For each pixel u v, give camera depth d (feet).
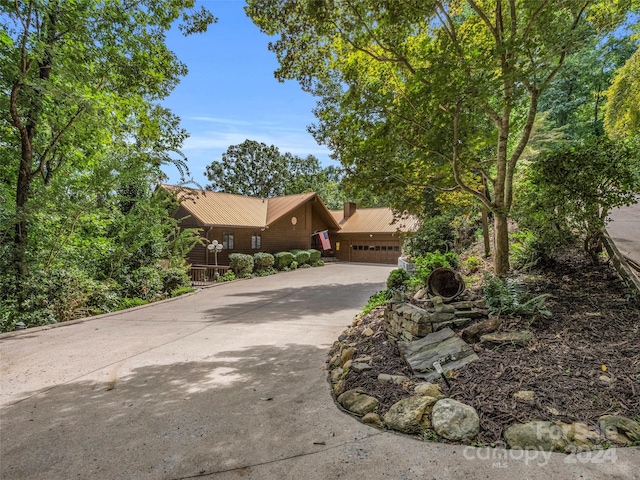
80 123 27.02
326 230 84.89
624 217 23.11
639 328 10.52
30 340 19.26
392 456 7.43
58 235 26.84
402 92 16.49
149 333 20.75
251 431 8.87
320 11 15.39
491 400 8.63
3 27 22.67
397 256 77.77
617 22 14.85
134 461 7.67
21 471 7.39
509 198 15.83
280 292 38.91
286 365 14.44
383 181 16.37
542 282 14.51
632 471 6.40
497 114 17.15
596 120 62.90
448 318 12.57
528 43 12.30
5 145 27.22
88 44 25.62
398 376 10.91
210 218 59.16
